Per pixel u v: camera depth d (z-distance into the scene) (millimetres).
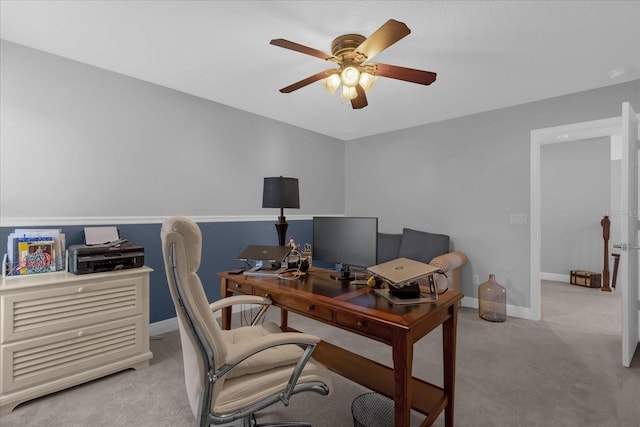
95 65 2562
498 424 1668
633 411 1771
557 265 5223
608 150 4777
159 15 1907
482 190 3666
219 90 3068
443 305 1453
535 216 3312
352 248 1935
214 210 3393
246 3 1790
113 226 2615
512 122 3447
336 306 1450
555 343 2699
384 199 4586
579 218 5031
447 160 3955
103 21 1970
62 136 2428
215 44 2234
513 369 2256
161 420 1697
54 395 1914
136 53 2365
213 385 1096
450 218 3928
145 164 2873
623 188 2299
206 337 1074
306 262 2131
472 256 3740
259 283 1871
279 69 2607
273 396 1241
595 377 2143
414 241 3898
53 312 1906
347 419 1712
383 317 1289
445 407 1604
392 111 3645
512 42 2166
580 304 3871
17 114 2240
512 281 3449
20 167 2254
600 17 1884
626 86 2809
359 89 2254
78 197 2504
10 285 1784
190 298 1067
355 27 2006
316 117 3889
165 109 2992
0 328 1740
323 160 4684
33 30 2070
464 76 2695
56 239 2203
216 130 3387
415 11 1850
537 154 3318
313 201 4551
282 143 4082
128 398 1894
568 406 1822
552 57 2367
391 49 2260
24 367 1807
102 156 2623
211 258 3373
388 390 1624
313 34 2092
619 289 4609
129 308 2207
